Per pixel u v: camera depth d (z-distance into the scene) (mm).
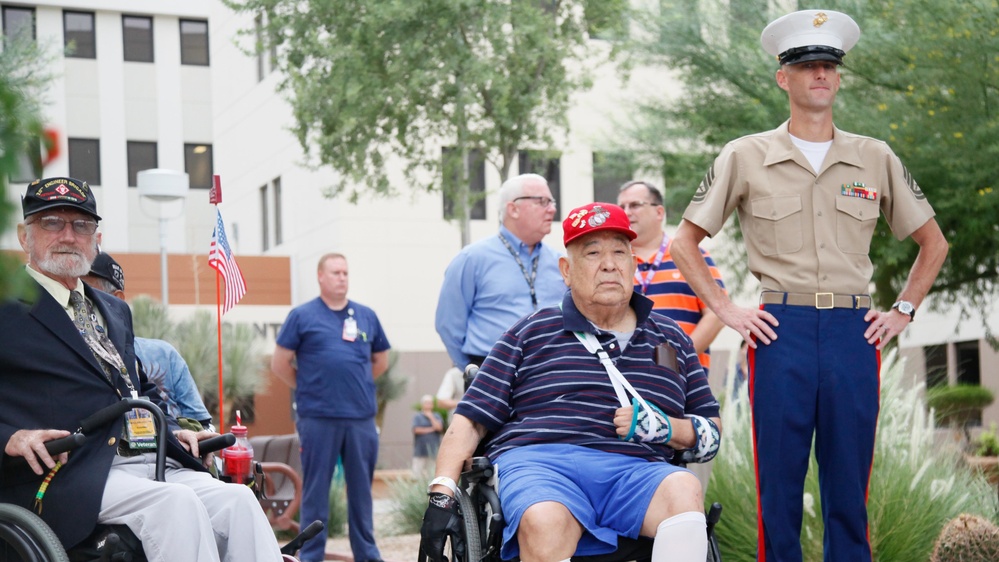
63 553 4805
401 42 19359
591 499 5301
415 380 27484
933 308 16172
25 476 5160
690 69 15062
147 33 41656
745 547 8070
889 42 12883
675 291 7766
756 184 6035
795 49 5984
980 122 12445
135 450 5535
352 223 27344
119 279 6852
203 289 31234
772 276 5953
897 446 8539
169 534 5031
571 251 5691
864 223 5969
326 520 10242
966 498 8508
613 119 16656
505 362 5672
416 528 12797
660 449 5609
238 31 21016
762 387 5906
